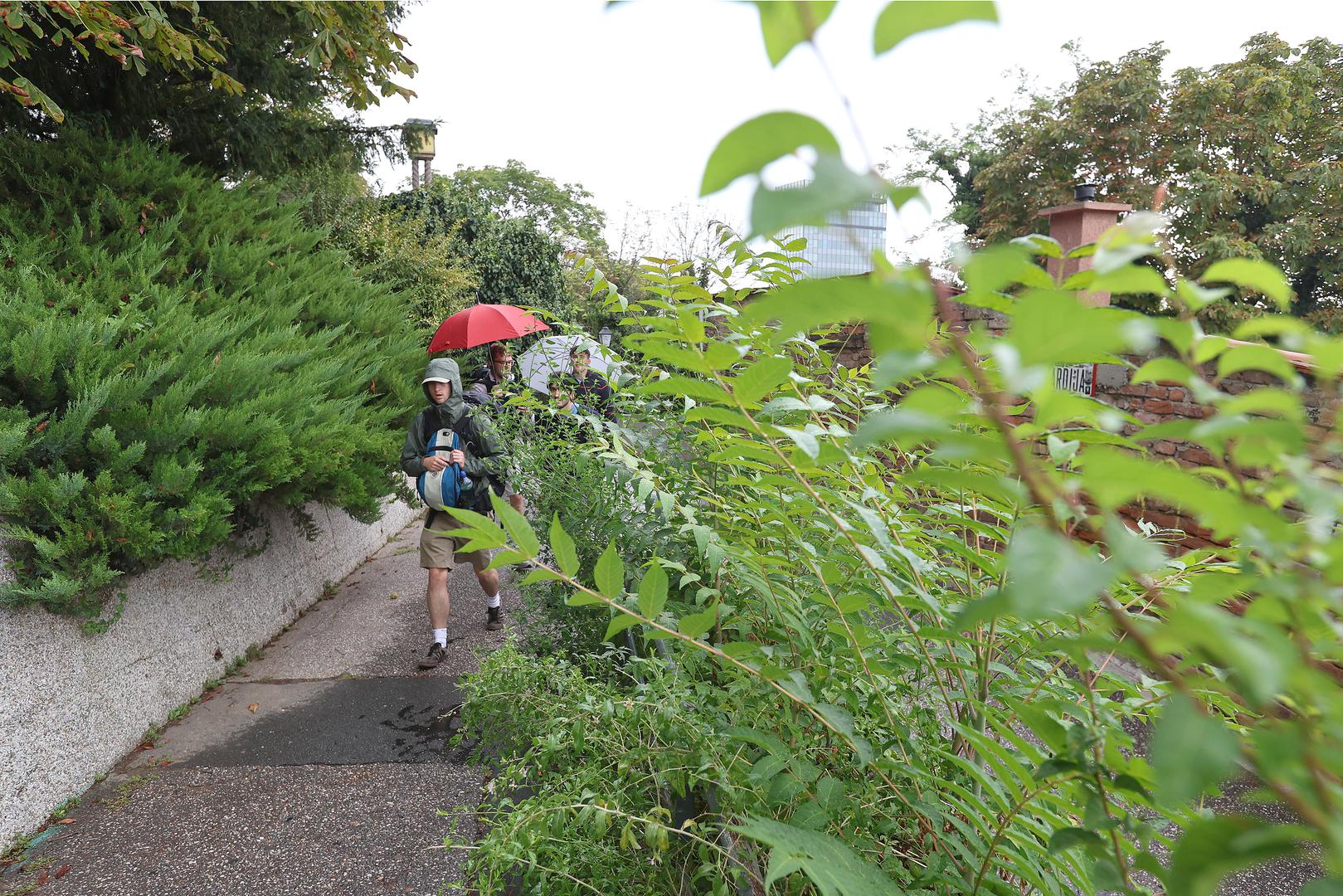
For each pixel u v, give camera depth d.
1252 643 0.33
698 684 1.49
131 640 3.80
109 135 6.46
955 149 25.55
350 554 6.77
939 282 0.36
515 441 3.69
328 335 6.06
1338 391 0.41
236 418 4.10
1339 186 18.70
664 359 0.84
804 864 0.73
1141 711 1.20
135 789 3.41
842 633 1.22
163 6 6.04
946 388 0.60
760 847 1.30
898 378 0.35
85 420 3.43
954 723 1.20
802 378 1.23
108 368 3.87
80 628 3.46
